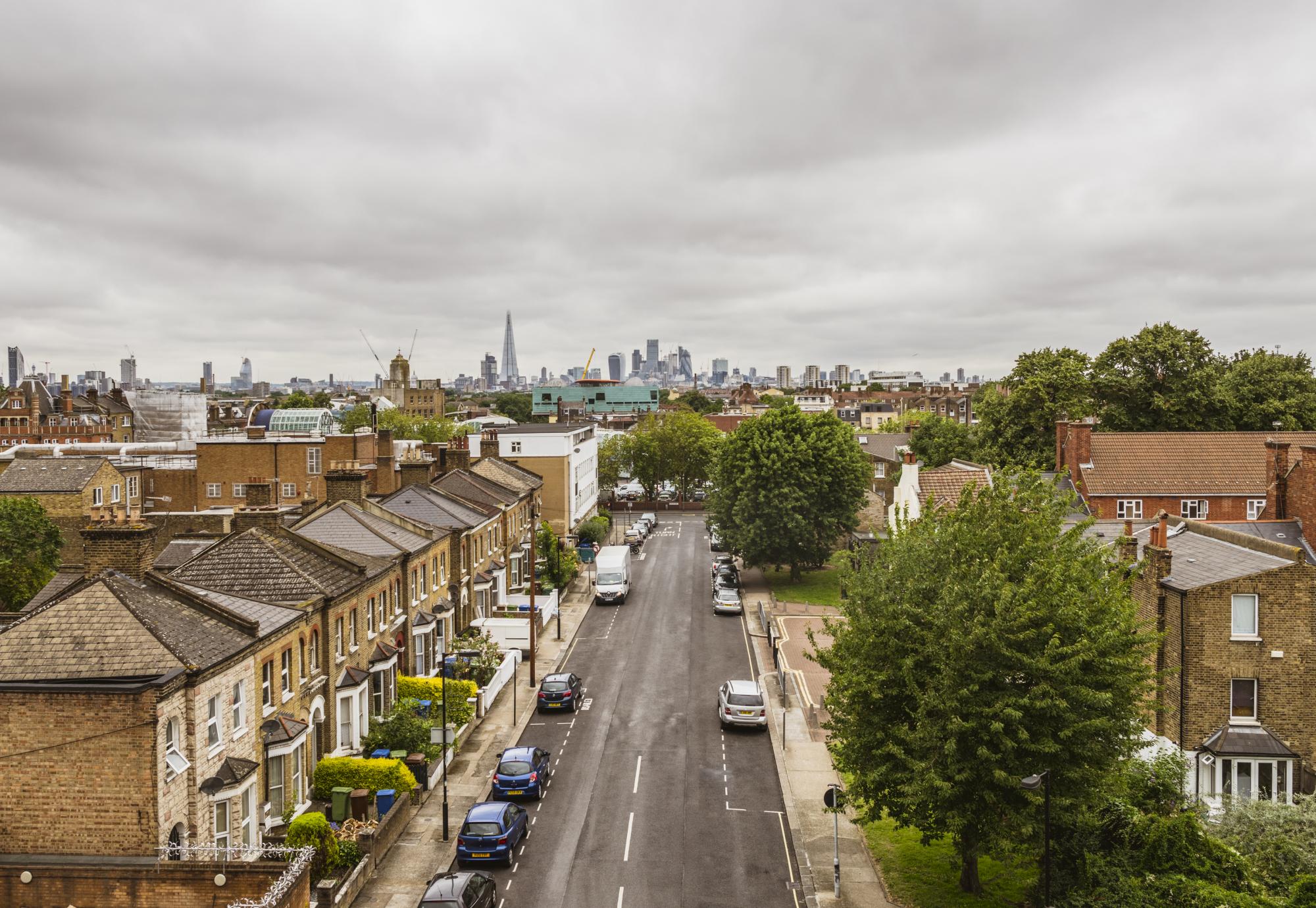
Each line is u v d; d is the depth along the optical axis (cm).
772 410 7812
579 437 9994
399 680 4197
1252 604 3272
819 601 7081
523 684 5022
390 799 3212
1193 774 3278
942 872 2984
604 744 4144
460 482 6650
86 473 6444
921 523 2967
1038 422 7838
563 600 7188
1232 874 2466
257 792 2903
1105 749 2511
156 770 2408
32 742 2412
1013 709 2370
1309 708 3244
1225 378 8219
